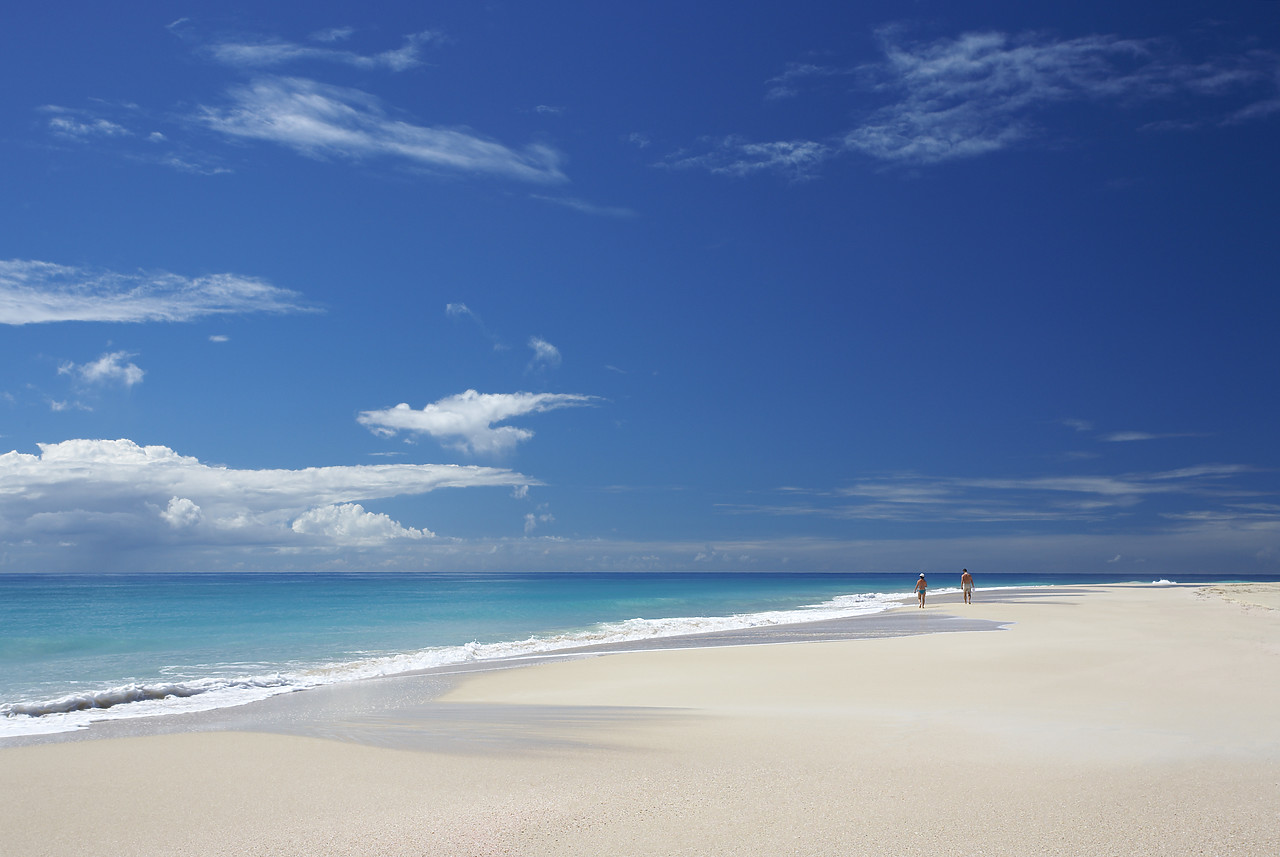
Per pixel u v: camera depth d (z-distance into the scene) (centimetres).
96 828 630
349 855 547
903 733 955
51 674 2031
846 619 3391
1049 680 1394
